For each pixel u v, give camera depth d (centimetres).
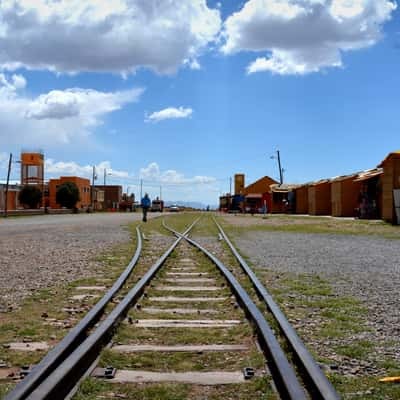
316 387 416
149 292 931
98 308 713
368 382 470
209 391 443
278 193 7575
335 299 863
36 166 9675
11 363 524
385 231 2567
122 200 14775
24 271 1203
